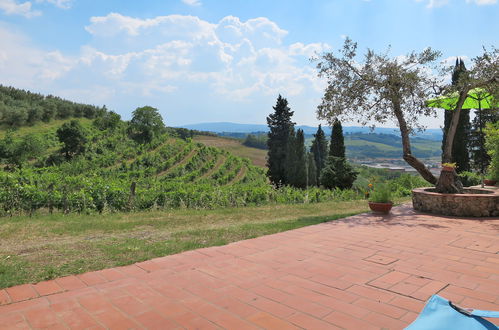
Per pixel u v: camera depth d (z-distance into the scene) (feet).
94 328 9.46
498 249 17.72
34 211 31.96
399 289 12.24
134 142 141.49
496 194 28.78
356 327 9.53
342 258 16.12
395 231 22.29
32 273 13.70
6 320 9.86
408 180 62.69
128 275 13.67
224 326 9.61
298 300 11.34
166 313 10.39
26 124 145.28
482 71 29.53
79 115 177.88
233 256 16.43
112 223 26.14
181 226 25.91
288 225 24.35
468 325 6.10
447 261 15.64
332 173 80.64
